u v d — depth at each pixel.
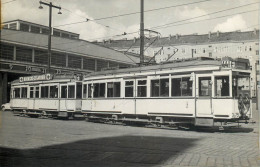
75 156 8.46
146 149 9.62
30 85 27.83
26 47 38.97
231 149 9.71
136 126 18.58
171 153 8.88
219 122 14.84
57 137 12.75
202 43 76.56
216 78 14.89
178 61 16.86
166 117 17.00
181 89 16.12
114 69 20.33
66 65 43.34
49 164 7.41
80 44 45.09
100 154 8.75
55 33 55.72
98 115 21.30
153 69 17.59
